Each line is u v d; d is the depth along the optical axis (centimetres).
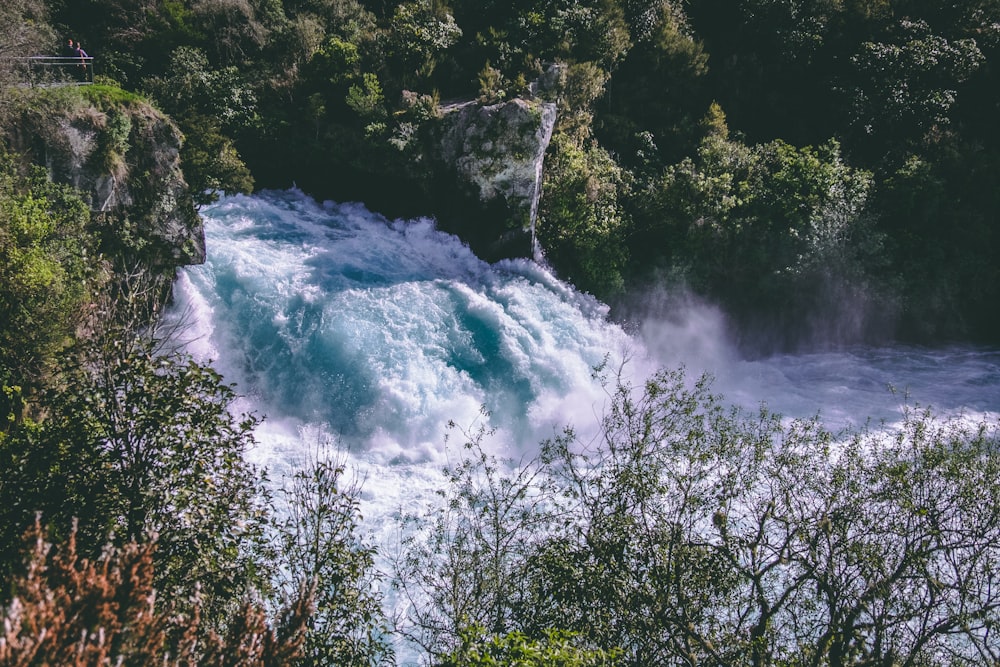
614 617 1204
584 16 3869
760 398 3083
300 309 2814
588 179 3444
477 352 2898
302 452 2409
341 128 3419
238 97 3400
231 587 1123
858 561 1168
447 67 3725
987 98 4322
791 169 3584
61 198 2202
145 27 3716
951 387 3184
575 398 2902
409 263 3281
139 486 1114
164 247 2553
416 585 1738
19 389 1659
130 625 797
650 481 1277
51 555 1000
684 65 4088
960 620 1131
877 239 3525
